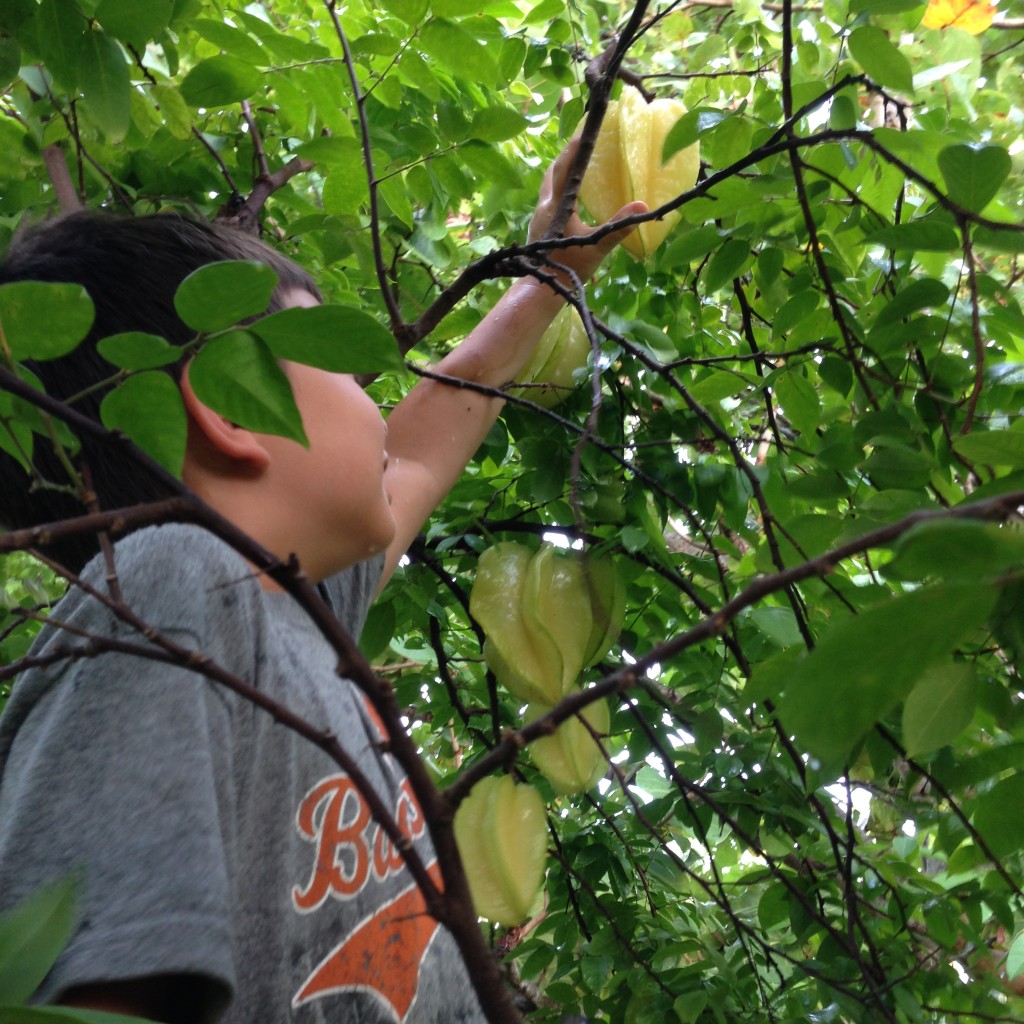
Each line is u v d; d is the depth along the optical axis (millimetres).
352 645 668
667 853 2418
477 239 3051
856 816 2924
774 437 2105
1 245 2324
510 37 2277
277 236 2609
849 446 1792
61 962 762
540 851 1688
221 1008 789
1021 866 1966
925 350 1915
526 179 2754
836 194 2074
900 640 489
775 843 2492
